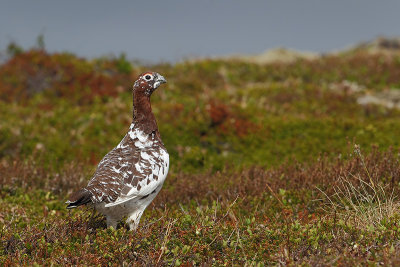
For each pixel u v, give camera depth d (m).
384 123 19.06
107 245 7.67
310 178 11.64
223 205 11.03
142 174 8.45
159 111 21.00
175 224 8.41
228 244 7.89
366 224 8.62
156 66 32.91
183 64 34.47
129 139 9.16
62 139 19.12
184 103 22.22
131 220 8.45
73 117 21.56
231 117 20.12
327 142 17.91
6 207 11.32
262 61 40.19
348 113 23.06
